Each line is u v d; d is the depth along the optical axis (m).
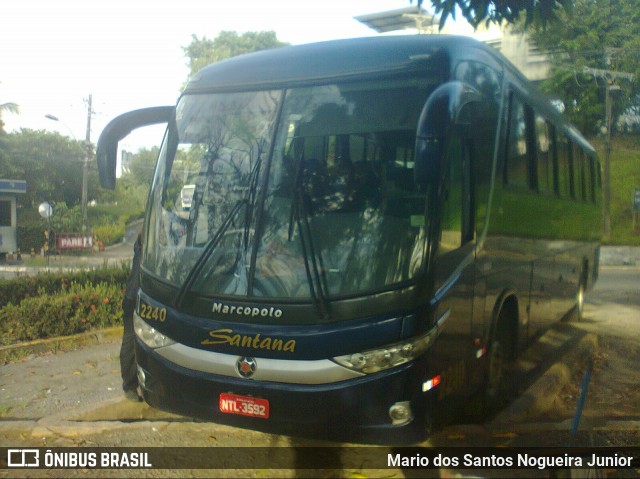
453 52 4.93
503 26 6.76
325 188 4.61
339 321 4.28
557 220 8.67
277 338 4.35
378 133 4.62
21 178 47.91
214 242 4.73
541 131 7.73
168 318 4.78
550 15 6.46
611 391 7.02
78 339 8.96
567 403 6.64
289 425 4.37
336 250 4.44
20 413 6.18
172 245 4.98
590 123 29.55
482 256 5.45
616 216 33.00
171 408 4.85
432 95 4.19
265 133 4.91
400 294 4.26
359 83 4.81
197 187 5.03
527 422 5.87
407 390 4.22
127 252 42.25
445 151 4.49
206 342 4.59
